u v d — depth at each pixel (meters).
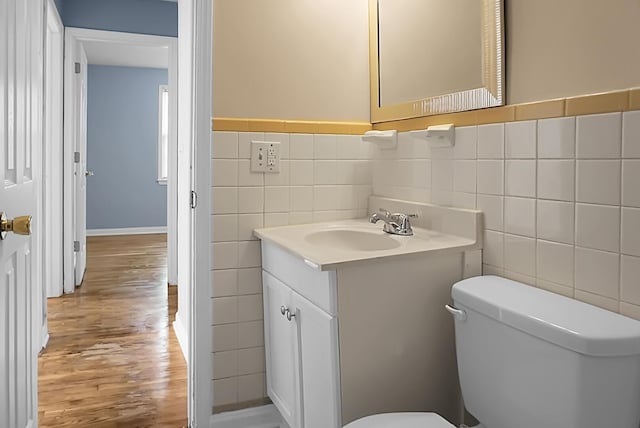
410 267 1.42
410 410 1.44
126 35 3.90
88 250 5.63
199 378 1.84
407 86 1.85
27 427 1.42
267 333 1.85
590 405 0.99
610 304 1.14
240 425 1.88
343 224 1.94
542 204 1.31
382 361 1.39
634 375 1.00
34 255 1.51
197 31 1.79
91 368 2.44
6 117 1.16
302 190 1.96
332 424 1.36
